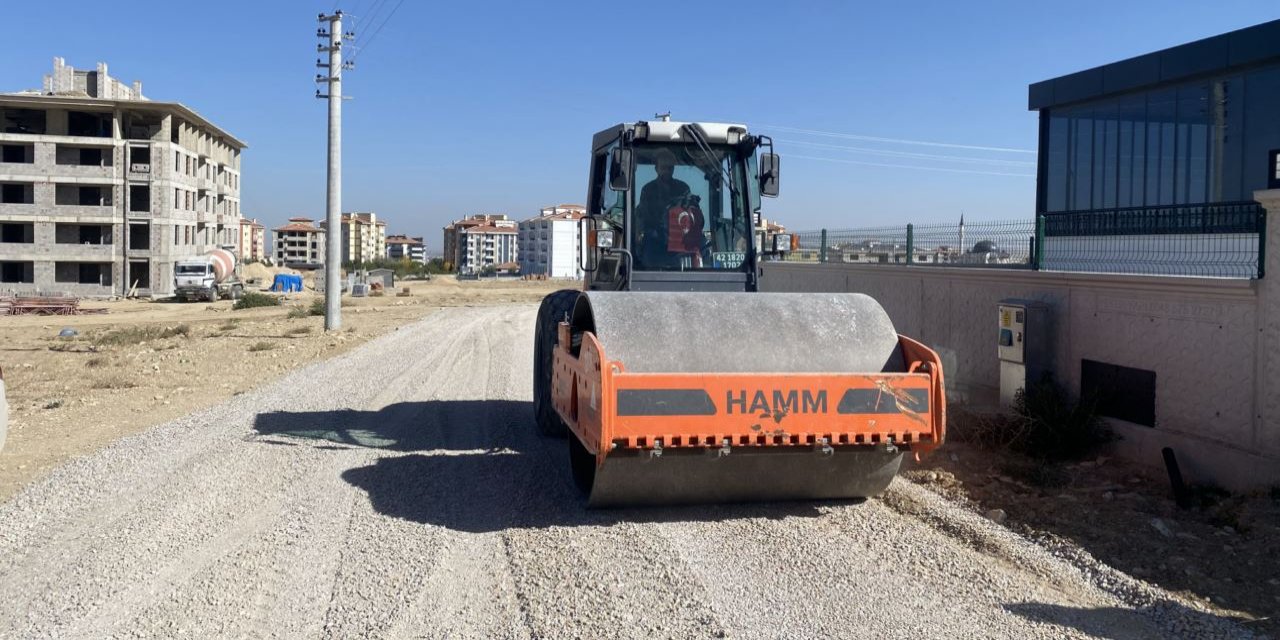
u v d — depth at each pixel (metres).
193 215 74.50
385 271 71.50
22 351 21.62
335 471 8.15
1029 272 9.52
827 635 4.65
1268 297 6.86
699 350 6.50
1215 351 7.35
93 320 37.38
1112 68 14.35
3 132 65.75
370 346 20.06
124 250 66.62
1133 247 8.76
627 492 6.62
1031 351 9.16
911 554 5.89
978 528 6.34
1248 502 6.64
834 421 6.14
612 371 5.93
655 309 6.73
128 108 66.38
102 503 7.05
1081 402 8.52
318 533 6.34
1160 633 4.70
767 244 9.20
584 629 4.71
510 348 19.58
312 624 4.81
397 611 4.98
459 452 8.99
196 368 16.27
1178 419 7.72
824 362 6.60
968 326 10.74
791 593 5.21
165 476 7.91
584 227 9.92
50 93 73.38
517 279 111.50
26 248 65.00
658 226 8.73
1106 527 6.47
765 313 6.84
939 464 8.24
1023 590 5.29
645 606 5.02
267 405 11.82
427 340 21.55
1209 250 7.77
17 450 9.08
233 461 8.50
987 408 9.45
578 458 7.41
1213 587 5.41
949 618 4.87
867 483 6.86
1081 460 8.24
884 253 13.43
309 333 24.00
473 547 6.05
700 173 8.87
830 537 6.24
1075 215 11.45
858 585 5.34
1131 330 8.20
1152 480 7.55
